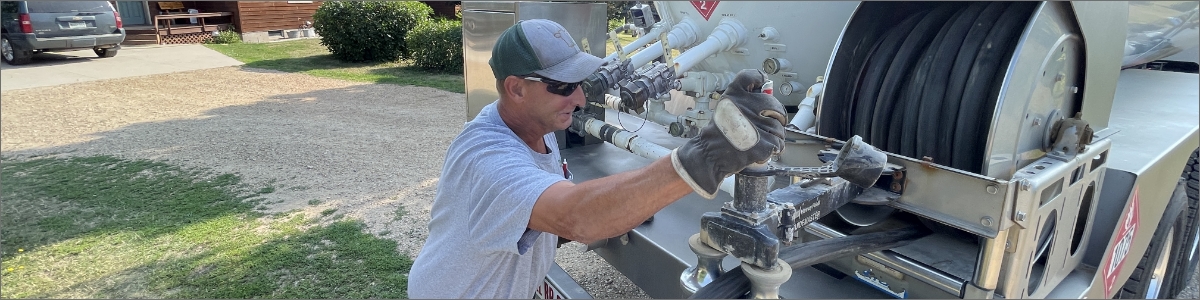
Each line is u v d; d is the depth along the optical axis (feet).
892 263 5.23
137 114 23.45
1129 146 6.61
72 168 17.04
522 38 4.71
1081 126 4.84
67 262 11.47
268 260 11.48
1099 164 5.42
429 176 16.61
